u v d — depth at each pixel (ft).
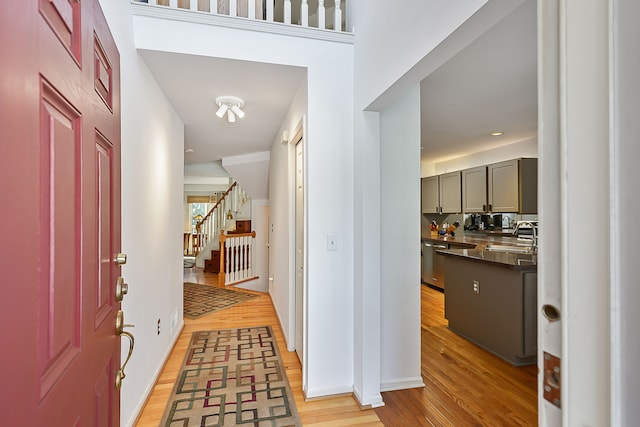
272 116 10.44
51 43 1.95
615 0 1.03
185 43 6.48
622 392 1.02
